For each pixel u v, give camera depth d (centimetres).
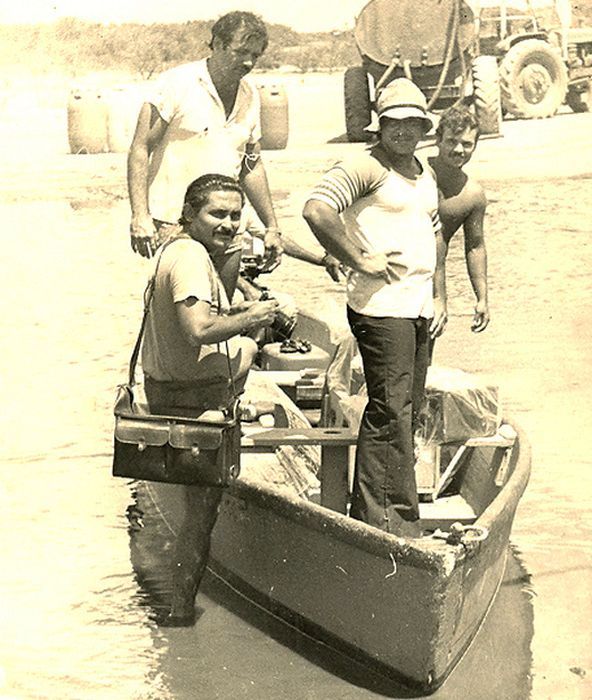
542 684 500
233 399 524
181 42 2906
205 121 681
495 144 1852
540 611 566
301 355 712
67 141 2223
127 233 1515
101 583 598
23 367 966
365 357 541
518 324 1062
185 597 556
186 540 552
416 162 549
